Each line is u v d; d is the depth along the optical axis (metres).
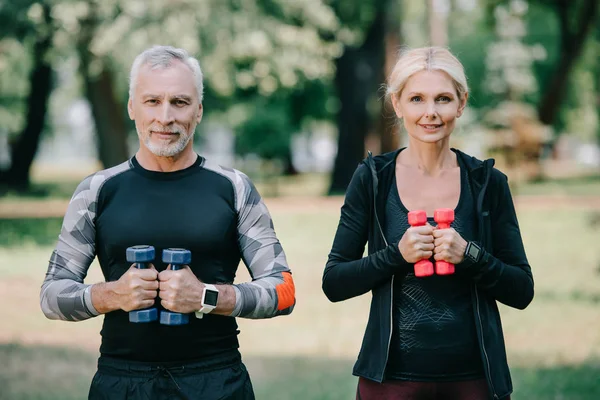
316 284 12.86
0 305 11.02
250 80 22.05
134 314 3.28
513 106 30.03
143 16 18.66
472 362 3.46
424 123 3.55
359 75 28.03
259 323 10.17
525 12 36.28
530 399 6.54
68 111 44.97
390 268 3.45
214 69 20.66
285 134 33.00
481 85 37.16
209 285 3.31
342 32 25.12
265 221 3.60
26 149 35.03
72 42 19.28
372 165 3.62
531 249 16.09
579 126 49.16
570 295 11.33
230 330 3.53
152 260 3.33
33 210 23.94
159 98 3.40
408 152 3.69
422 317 3.47
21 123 37.81
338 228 3.70
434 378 3.45
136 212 3.46
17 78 34.59
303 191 31.45
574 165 51.28
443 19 26.62
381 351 3.49
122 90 28.56
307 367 7.87
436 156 3.61
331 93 35.19
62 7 18.22
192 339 3.43
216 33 19.31
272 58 21.42
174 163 3.51
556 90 32.97
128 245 3.44
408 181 3.61
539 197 27.02
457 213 3.56
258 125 32.59
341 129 28.69
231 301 3.37
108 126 23.70
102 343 3.52
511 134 28.86
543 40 41.88
